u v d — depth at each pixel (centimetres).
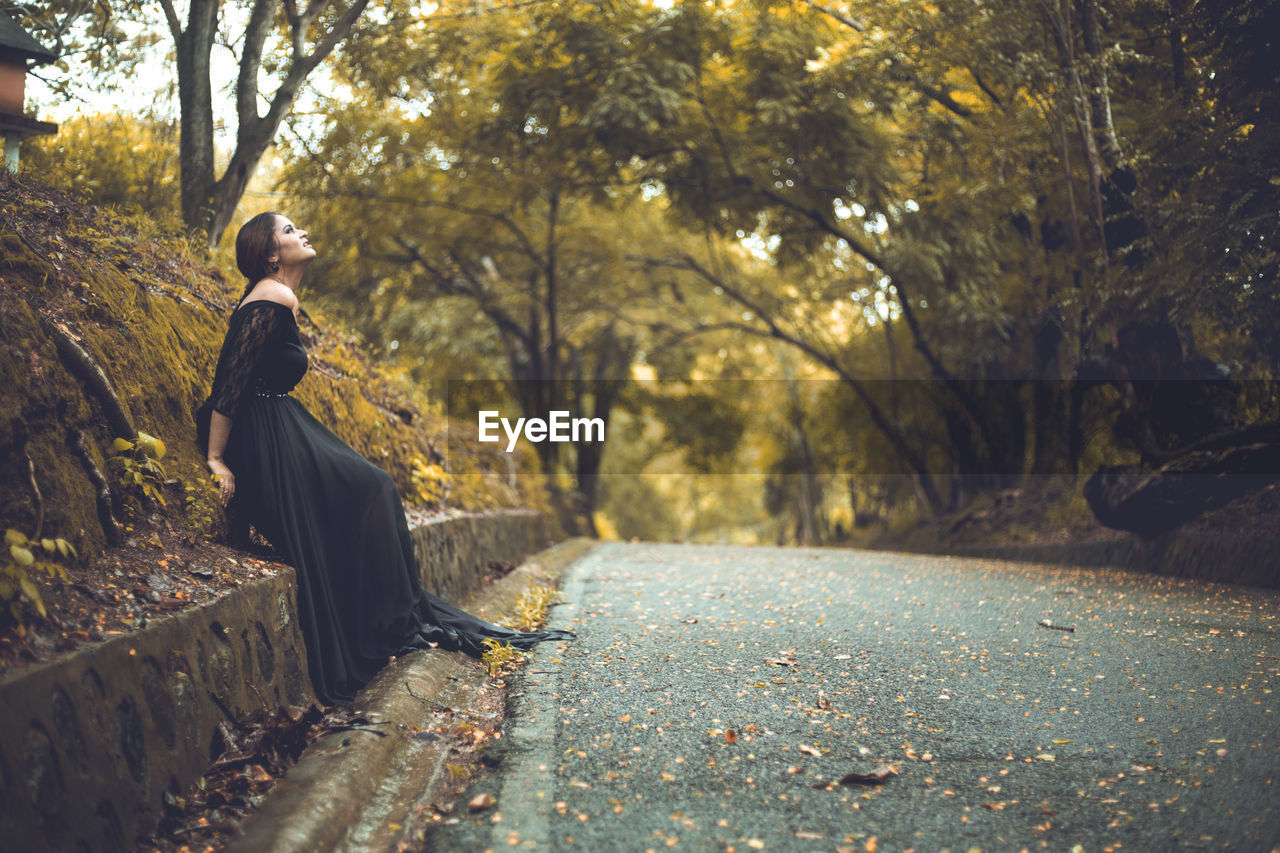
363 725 340
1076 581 795
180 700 278
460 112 1402
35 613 250
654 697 418
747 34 1256
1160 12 834
